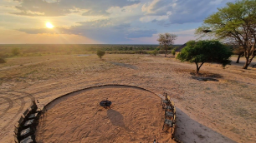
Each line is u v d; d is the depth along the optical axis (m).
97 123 5.73
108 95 8.72
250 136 5.59
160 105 7.39
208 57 14.90
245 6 15.76
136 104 7.48
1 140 5.42
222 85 12.31
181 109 7.86
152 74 16.70
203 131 5.87
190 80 14.02
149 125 5.63
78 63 24.86
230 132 5.84
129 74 16.64
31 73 16.77
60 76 15.48
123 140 4.76
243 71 18.20
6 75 15.66
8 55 37.53
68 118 6.10
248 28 17.03
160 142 4.75
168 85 12.34
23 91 10.85
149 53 53.78
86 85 12.35
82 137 4.90
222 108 8.04
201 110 7.78
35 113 6.23
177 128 6.02
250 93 10.34
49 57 35.00
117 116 6.27
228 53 14.43
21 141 4.42
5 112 7.71
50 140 4.75
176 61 29.17
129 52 56.12
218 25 19.52
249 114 7.34
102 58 33.56
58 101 7.86
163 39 44.69
